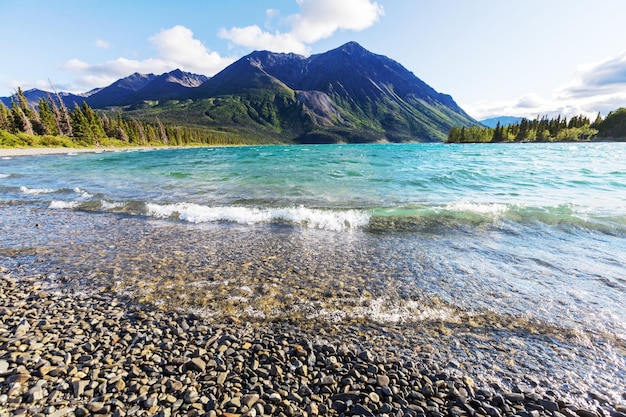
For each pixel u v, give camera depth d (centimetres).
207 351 450
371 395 376
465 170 2506
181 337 482
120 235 998
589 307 557
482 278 674
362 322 523
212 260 788
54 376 395
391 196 1534
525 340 475
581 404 362
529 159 3778
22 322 515
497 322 519
